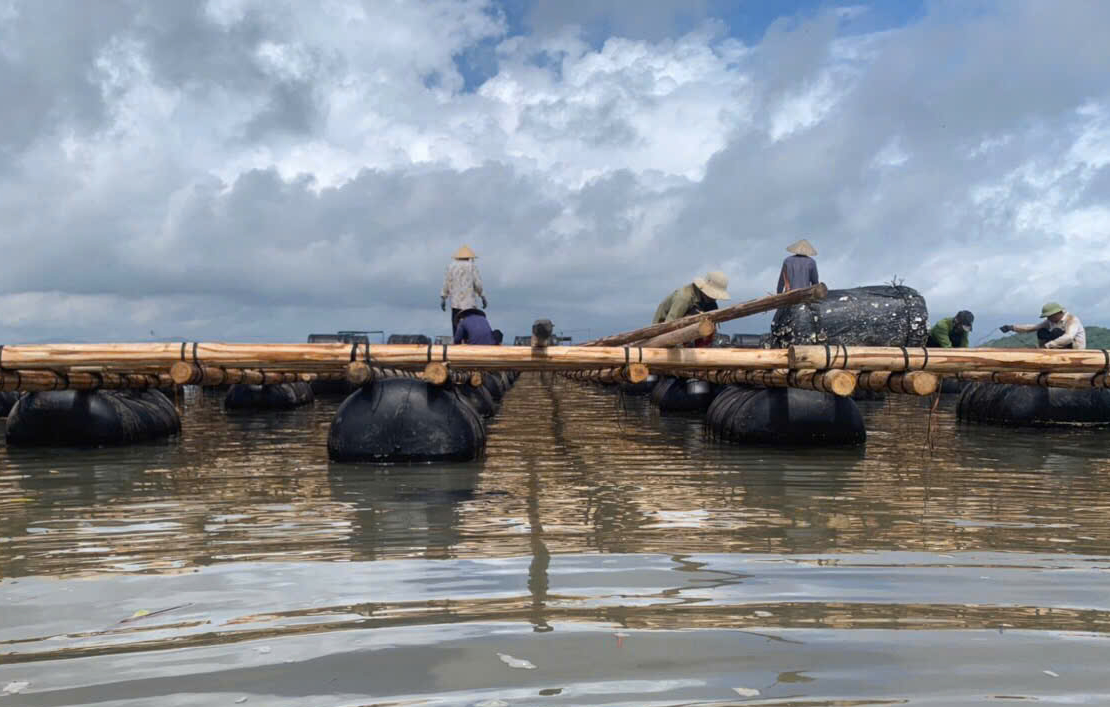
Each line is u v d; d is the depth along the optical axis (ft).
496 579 11.11
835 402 26.91
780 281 36.27
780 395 27.20
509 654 8.25
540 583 10.89
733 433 27.94
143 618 9.55
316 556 12.46
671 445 27.89
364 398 23.73
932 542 13.39
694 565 11.87
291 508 16.43
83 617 9.62
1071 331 40.50
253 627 9.17
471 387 39.70
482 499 17.47
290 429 33.65
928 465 22.49
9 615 9.71
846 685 7.47
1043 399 33.42
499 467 22.43
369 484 19.48
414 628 9.06
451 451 23.36
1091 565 11.88
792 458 24.18
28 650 8.50
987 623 9.25
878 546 13.08
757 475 20.90
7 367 23.47
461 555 12.49
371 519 15.29
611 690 7.36
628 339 29.25
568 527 14.55
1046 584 10.85
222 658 8.20
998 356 24.70
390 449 23.11
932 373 24.67
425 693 7.31
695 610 9.70
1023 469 21.85
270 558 12.37
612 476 20.77
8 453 25.12
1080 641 8.66
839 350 24.29
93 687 7.52
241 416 40.57
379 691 7.37
